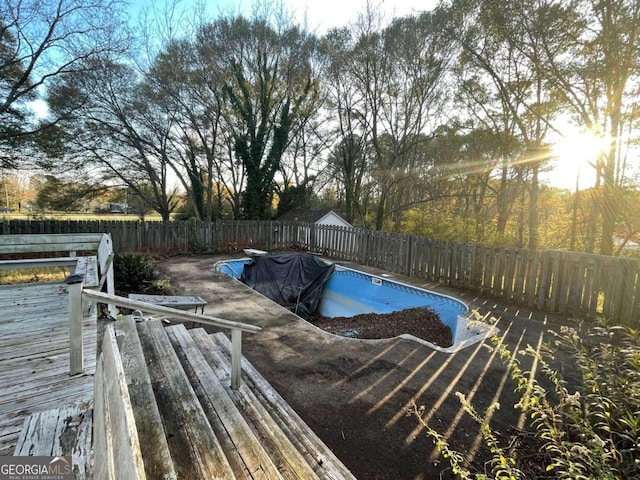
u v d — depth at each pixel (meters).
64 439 1.84
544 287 5.62
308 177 22.19
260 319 5.03
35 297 4.54
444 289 6.99
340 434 2.47
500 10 8.48
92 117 14.77
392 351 3.95
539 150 10.80
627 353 2.37
